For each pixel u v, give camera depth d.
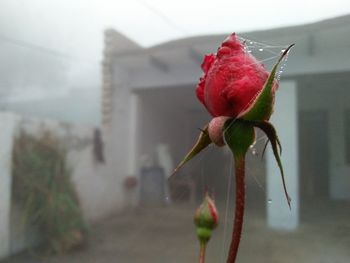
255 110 0.10
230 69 0.10
